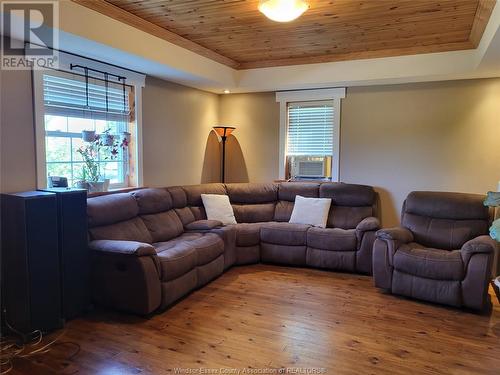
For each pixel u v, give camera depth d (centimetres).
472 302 316
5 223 268
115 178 409
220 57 457
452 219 394
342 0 284
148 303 293
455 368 234
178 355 246
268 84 489
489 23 296
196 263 354
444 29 348
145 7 303
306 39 385
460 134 439
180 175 492
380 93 475
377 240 364
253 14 316
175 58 388
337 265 420
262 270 430
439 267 326
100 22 298
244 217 489
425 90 452
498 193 333
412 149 464
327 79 458
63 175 346
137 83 414
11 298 270
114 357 243
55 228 279
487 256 313
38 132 302
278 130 538
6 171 282
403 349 257
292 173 538
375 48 418
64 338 268
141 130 423
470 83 431
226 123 571
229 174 573
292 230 438
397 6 294
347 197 467
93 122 374
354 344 262
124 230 349
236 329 283
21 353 248
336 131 500
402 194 472
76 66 343
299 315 309
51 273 278
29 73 296
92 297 314
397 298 348
